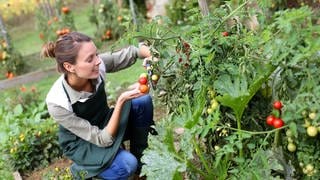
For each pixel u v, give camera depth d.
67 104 2.90
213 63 2.53
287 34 2.18
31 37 11.44
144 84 2.80
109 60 3.24
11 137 4.15
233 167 2.58
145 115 3.28
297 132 2.25
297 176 2.52
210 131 2.70
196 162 2.96
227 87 2.43
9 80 6.89
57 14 8.26
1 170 4.11
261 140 2.50
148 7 8.23
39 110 5.13
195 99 2.61
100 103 3.07
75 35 2.80
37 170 4.06
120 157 2.98
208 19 2.62
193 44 2.59
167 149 2.58
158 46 2.76
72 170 3.18
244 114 2.60
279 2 4.60
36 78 6.98
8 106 5.46
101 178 3.09
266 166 2.36
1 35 7.53
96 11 8.19
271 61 2.26
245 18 2.79
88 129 2.95
